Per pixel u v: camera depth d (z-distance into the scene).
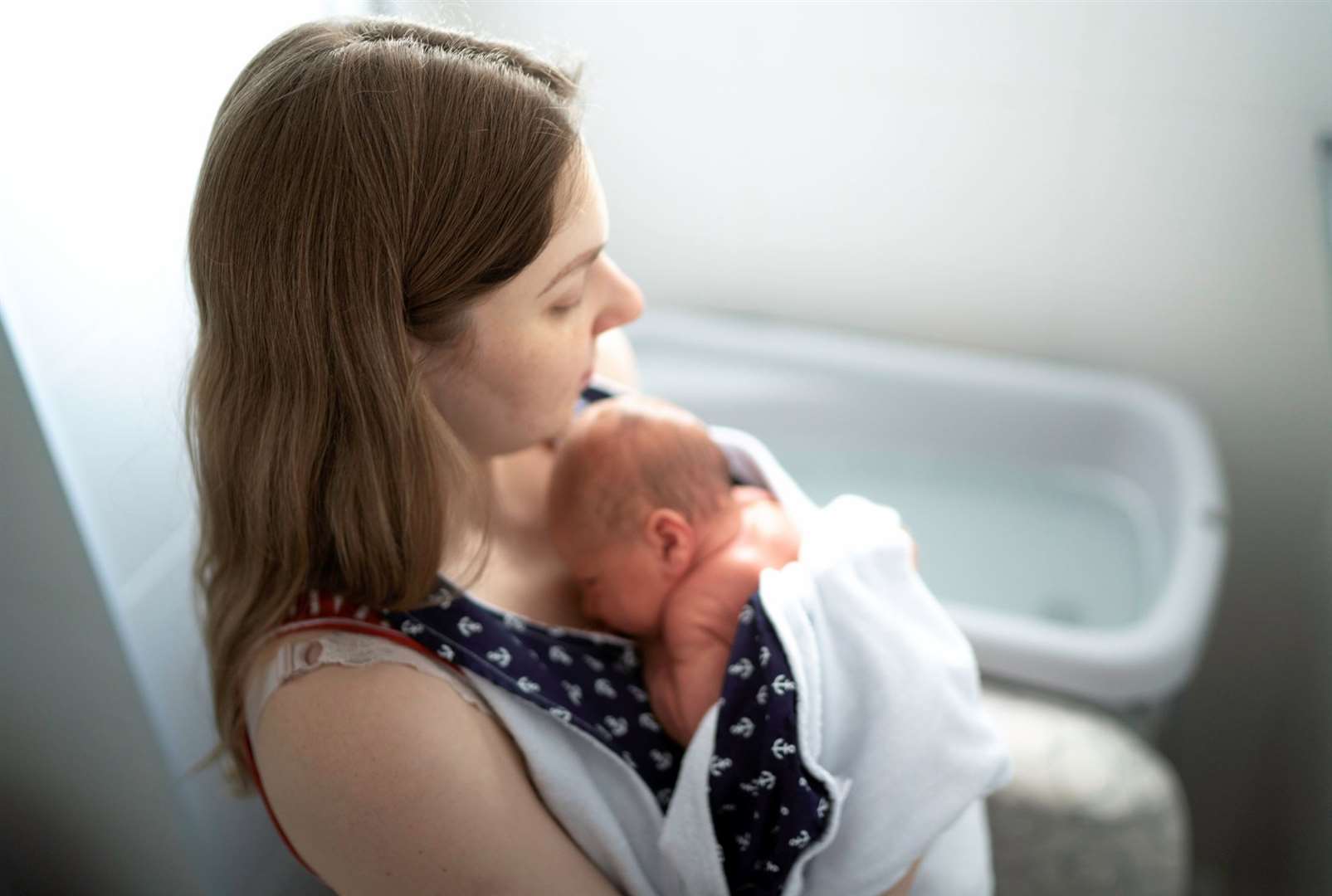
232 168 0.58
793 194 1.64
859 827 0.69
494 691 0.65
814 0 1.47
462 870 0.61
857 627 0.70
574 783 0.66
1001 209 1.56
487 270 0.59
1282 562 1.61
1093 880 1.11
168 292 0.76
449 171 0.57
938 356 1.65
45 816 0.87
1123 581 1.52
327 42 0.58
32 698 0.79
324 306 0.58
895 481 1.67
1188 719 1.74
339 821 0.61
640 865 0.70
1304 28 1.30
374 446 0.61
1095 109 1.44
